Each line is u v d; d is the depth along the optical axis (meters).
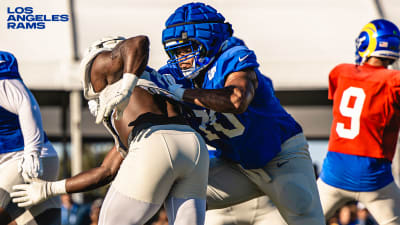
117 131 8.86
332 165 13.30
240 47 9.46
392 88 12.55
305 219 10.68
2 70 11.69
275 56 28.00
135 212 8.09
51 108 34.19
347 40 28.62
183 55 10.00
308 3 30.33
